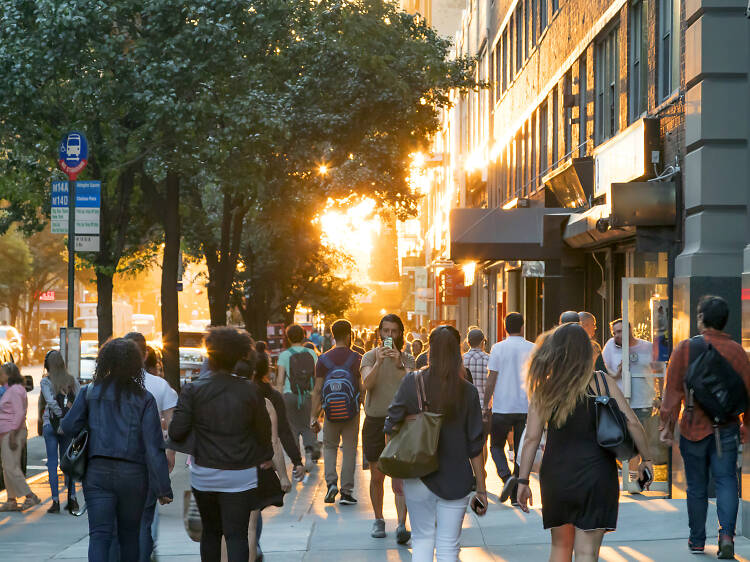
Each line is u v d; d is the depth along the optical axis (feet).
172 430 40.88
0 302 412.77
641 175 84.64
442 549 40.75
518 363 72.69
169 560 54.80
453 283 265.34
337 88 156.25
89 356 175.73
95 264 127.13
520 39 181.98
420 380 40.91
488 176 226.38
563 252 119.03
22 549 60.64
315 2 157.58
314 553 55.52
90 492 43.16
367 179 163.84
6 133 125.49
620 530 57.88
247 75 131.64
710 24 69.41
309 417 92.58
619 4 103.09
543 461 36.50
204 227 181.06
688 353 49.78
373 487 60.85
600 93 116.88
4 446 78.48
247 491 41.04
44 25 117.39
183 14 125.59
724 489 49.52
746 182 69.05
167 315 134.00
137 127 128.57
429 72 165.27
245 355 41.78
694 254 69.87
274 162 153.17
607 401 35.63
